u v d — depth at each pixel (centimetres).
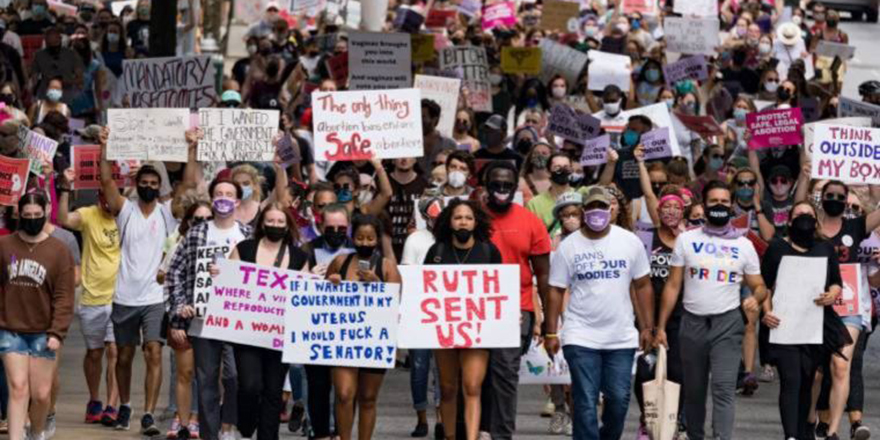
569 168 3588
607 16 9188
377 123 3881
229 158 3747
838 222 3431
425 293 3008
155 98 4409
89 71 6109
